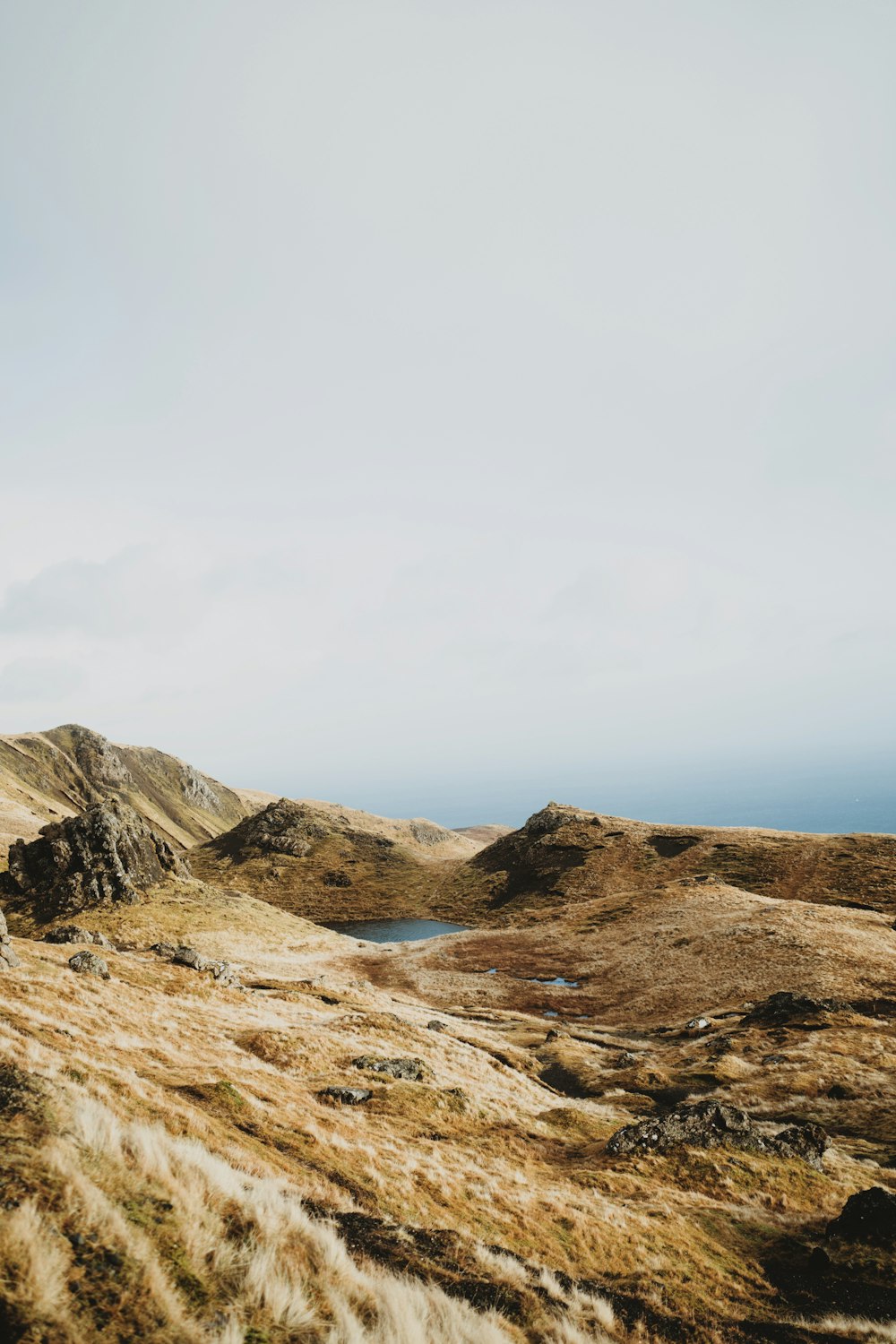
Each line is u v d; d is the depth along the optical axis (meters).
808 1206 20.17
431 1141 22.55
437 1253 12.12
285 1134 17.14
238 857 197.75
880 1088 34.22
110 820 109.56
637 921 101.12
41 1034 18.98
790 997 53.66
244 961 84.38
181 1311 6.73
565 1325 10.48
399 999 76.44
